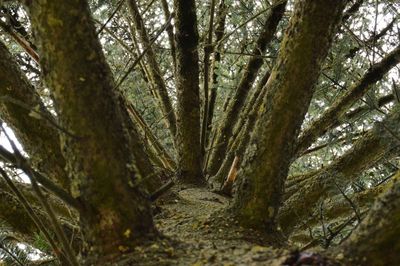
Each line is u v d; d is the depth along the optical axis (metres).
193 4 2.25
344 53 2.30
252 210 1.39
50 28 1.16
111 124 1.19
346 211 2.05
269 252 1.14
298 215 2.02
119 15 3.35
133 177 1.20
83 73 1.17
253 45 2.95
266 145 1.37
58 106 1.19
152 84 3.26
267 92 1.41
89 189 1.17
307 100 1.38
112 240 1.17
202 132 2.53
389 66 2.03
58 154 1.50
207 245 1.25
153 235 1.20
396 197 1.00
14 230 1.78
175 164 3.09
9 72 1.59
